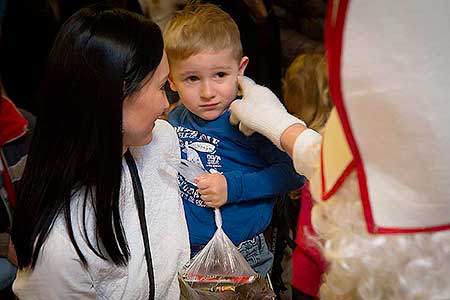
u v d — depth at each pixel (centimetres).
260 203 133
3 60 252
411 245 72
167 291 123
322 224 81
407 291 73
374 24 65
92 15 102
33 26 249
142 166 120
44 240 106
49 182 105
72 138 103
